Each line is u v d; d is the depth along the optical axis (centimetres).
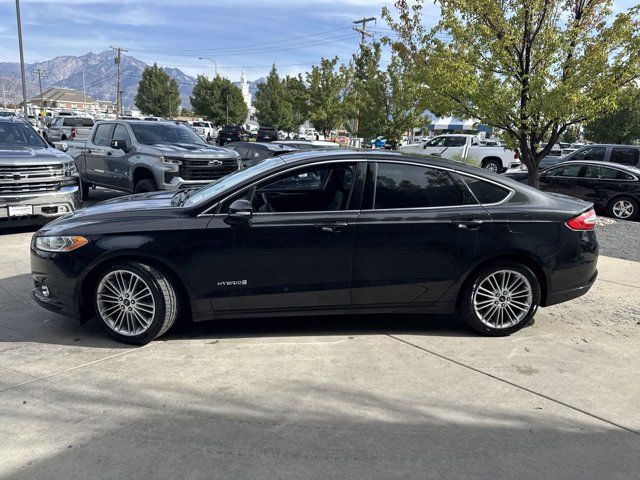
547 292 464
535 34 892
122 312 431
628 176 1178
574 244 459
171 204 463
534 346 450
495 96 928
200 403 342
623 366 414
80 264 421
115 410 331
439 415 335
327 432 312
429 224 438
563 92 869
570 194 1259
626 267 734
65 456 284
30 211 814
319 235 429
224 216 426
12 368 388
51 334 454
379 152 457
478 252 445
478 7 885
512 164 2259
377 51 2544
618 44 880
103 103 14800
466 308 459
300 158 448
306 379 379
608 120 3488
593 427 327
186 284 424
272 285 432
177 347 432
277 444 299
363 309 450
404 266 441
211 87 6262
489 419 332
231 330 472
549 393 368
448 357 423
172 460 283
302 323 492
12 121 935
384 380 380
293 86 3528
